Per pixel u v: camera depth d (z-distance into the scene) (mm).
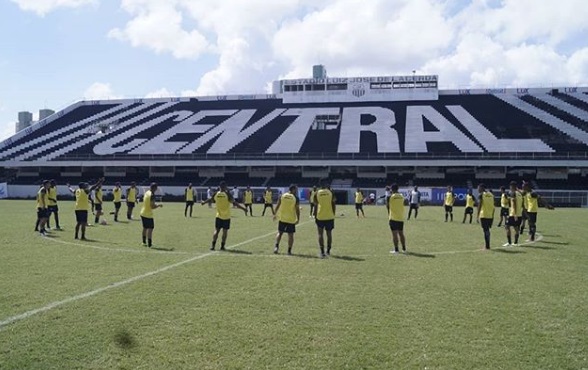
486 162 51344
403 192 49000
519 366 6051
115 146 61750
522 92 67938
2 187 58062
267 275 11219
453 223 26781
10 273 11352
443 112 63375
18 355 6289
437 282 10609
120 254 14312
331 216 14234
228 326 7457
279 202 14688
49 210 21406
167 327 7379
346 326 7512
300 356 6328
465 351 6516
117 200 26656
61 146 63594
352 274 11430
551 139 53938
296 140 59219
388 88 69500
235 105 72688
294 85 71500
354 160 53969
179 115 70125
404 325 7574
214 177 59969
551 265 12859
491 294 9531
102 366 5984
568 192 47094
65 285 10055
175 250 15180
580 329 7434
